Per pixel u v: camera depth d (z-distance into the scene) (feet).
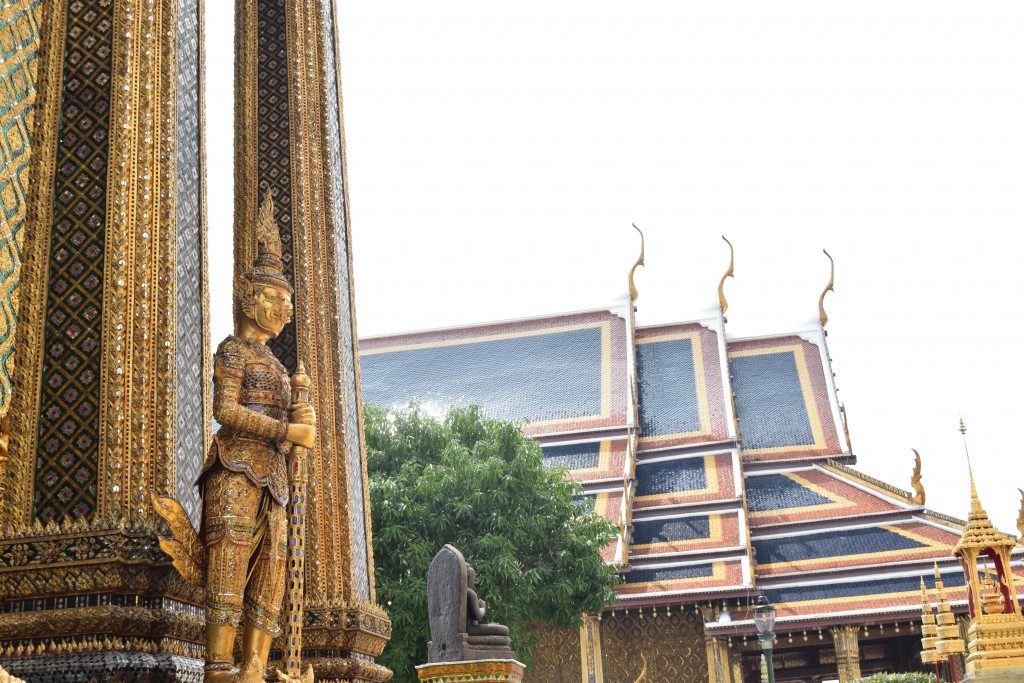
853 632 115.03
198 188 20.31
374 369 170.40
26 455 15.39
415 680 70.95
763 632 53.36
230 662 13.97
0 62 16.31
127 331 15.97
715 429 146.61
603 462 140.77
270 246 16.40
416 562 72.90
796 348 164.76
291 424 15.17
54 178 16.76
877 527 127.34
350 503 23.95
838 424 148.66
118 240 16.33
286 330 24.23
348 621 22.11
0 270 15.74
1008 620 40.68
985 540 42.42
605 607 118.21
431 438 85.15
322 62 27.30
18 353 15.79
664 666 120.37
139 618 14.64
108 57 17.38
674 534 128.88
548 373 160.66
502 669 32.07
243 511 14.34
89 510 15.12
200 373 18.88
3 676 10.77
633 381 153.79
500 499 80.33
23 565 14.66
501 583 77.51
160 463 15.61
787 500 136.56
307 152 25.72
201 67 21.45
